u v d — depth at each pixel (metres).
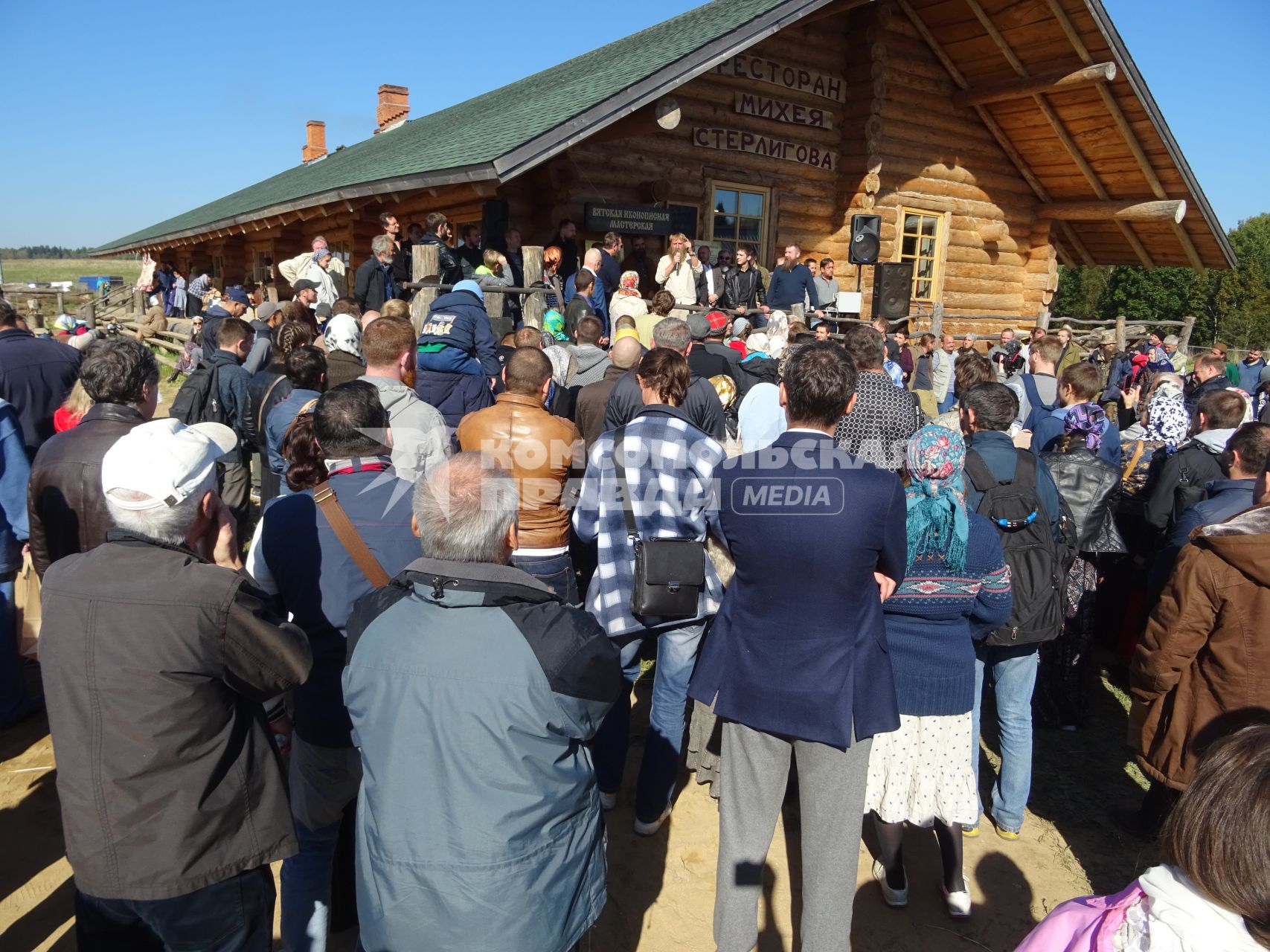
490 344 5.07
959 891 3.06
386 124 28.66
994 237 13.59
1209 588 2.64
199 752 1.94
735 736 2.55
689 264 9.59
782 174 11.73
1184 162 12.25
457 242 10.69
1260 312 46.69
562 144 7.27
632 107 7.62
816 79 11.76
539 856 1.79
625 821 3.62
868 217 11.02
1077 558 4.36
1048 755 4.24
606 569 3.24
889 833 3.03
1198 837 1.23
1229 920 1.21
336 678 2.49
